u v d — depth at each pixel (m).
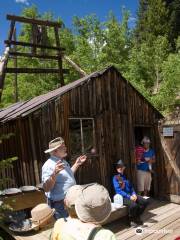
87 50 14.42
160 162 6.37
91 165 5.52
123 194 5.03
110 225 4.93
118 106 6.05
